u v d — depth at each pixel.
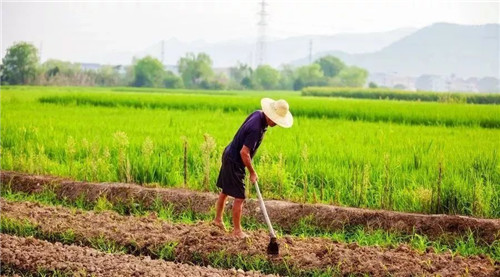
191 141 19.66
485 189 14.24
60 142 20.36
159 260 10.41
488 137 21.84
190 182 15.49
